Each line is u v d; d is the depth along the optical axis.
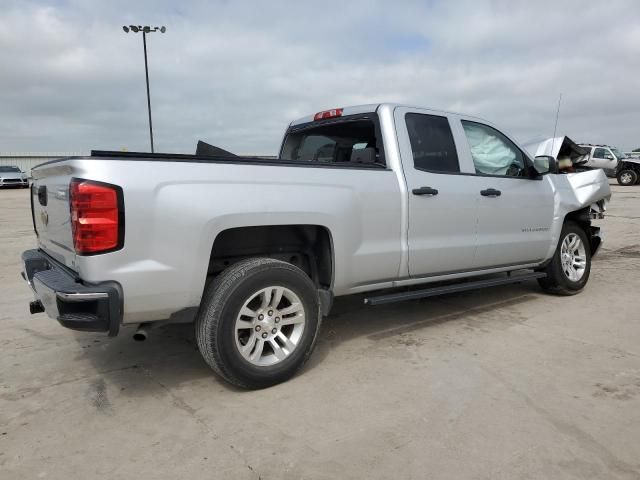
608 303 5.31
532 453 2.53
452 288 4.42
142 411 3.04
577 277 5.68
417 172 4.14
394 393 3.22
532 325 4.59
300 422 2.88
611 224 11.73
